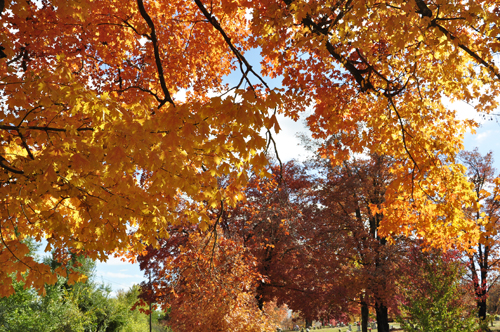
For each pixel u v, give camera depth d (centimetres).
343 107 836
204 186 430
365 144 840
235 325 909
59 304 2403
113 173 296
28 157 421
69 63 736
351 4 512
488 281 2106
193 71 950
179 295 987
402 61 712
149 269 1628
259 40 605
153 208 412
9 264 378
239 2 729
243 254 1103
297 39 668
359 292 1798
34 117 391
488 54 570
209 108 310
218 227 1030
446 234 775
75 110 338
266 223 1349
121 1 755
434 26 527
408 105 777
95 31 720
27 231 484
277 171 1989
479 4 484
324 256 1816
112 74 876
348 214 2080
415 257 1731
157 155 313
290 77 780
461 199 719
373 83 841
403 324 1390
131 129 306
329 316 1928
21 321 2008
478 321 1440
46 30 640
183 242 1611
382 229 841
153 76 873
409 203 796
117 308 3078
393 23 475
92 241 425
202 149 358
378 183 2017
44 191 325
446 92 725
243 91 310
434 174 734
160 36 853
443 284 1377
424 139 754
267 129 349
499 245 2019
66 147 329
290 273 1734
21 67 650
